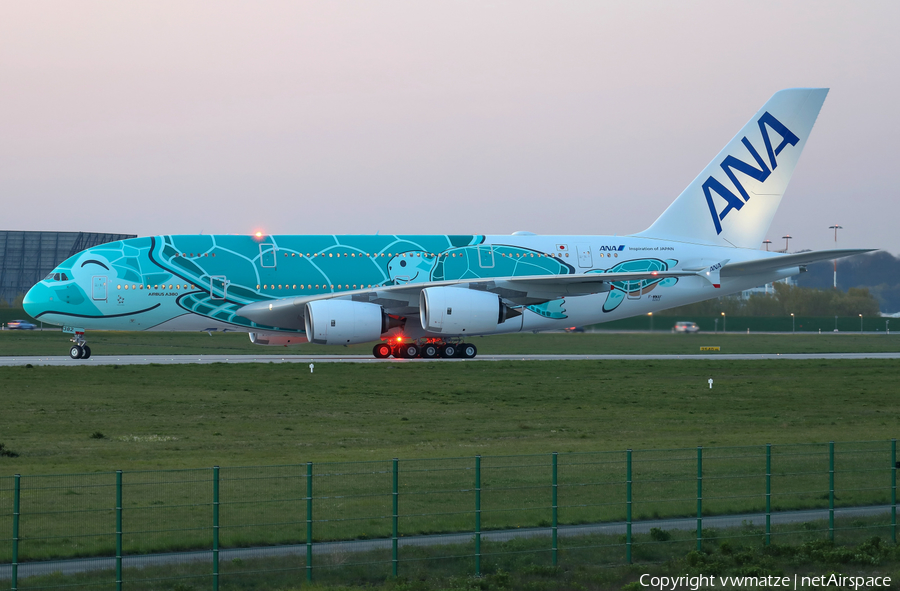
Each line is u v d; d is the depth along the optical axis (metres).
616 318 130.00
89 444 62.03
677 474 52.16
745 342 186.50
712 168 131.38
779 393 96.31
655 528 41.25
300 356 140.00
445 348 127.38
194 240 119.31
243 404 83.19
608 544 39.69
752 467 54.12
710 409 84.31
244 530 39.88
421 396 89.69
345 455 57.53
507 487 48.34
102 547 37.34
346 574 35.91
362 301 116.81
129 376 101.00
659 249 128.50
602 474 52.06
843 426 74.50
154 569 35.38
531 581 35.94
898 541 41.72
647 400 90.00
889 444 62.81
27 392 87.81
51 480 48.78
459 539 39.91
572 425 73.62
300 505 44.06
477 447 61.81
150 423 72.06
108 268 116.31
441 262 122.31
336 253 120.88
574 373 111.00
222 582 34.59
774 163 131.25
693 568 37.50
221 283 117.00
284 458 56.34
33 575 34.34
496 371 110.62
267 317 118.12
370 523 41.50
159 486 47.53
